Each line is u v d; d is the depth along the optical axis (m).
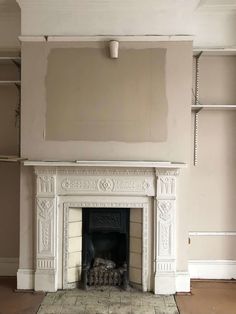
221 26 4.13
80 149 3.82
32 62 3.81
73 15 3.80
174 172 3.77
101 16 3.79
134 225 3.99
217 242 4.28
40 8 3.78
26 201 3.89
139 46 3.79
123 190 3.85
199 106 3.99
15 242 4.29
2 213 4.28
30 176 3.88
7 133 4.26
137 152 3.81
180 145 3.80
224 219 4.28
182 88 3.79
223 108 4.17
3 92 4.25
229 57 4.23
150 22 3.78
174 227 3.83
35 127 3.83
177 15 3.77
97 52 3.80
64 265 3.92
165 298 3.73
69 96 3.82
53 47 3.81
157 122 3.80
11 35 4.16
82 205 3.88
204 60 4.23
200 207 4.28
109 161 3.73
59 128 3.82
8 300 3.64
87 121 3.82
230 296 3.79
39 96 3.82
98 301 3.64
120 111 3.81
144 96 3.80
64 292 3.85
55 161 3.76
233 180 4.27
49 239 3.86
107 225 4.09
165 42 3.79
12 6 3.98
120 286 3.98
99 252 4.29
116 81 3.81
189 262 4.27
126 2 3.72
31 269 3.90
